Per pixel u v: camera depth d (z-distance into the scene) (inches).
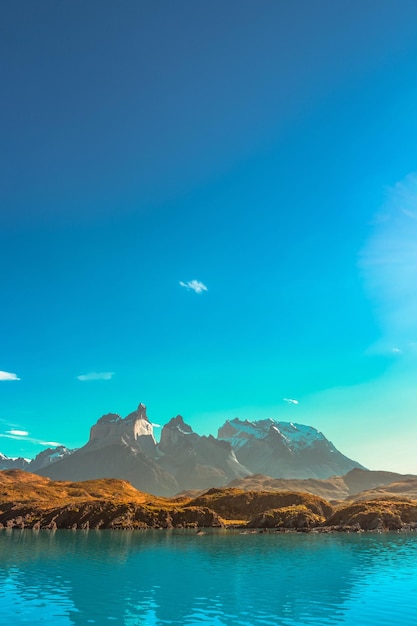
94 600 2127.2
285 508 7603.4
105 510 7347.4
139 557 3641.7
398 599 2153.1
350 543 4749.0
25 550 4057.6
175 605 2036.2
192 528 7017.7
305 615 1866.4
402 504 7322.8
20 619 1813.5
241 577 2728.8
